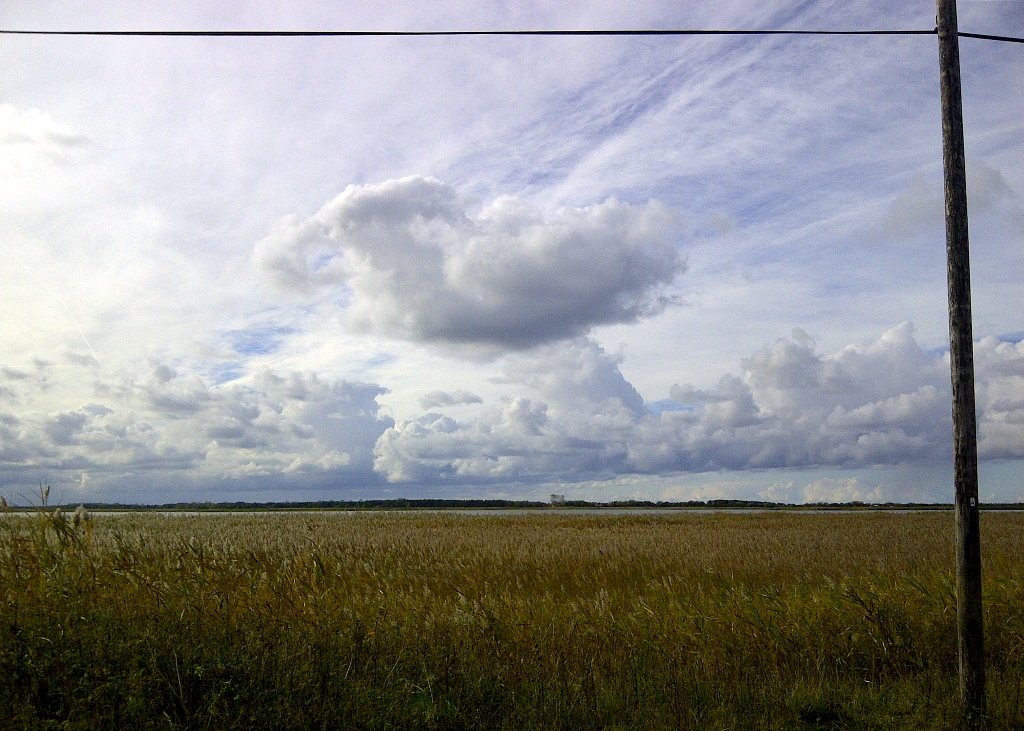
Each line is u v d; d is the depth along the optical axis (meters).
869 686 7.76
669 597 11.02
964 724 6.52
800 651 8.67
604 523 43.97
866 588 10.93
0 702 5.08
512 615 8.93
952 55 7.07
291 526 33.19
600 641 8.49
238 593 7.93
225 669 5.67
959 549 6.90
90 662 5.54
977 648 6.75
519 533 30.19
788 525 41.81
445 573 16.08
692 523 45.19
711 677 7.54
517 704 6.25
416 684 6.39
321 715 5.39
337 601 8.51
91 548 8.19
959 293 6.95
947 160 7.05
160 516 46.38
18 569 7.10
